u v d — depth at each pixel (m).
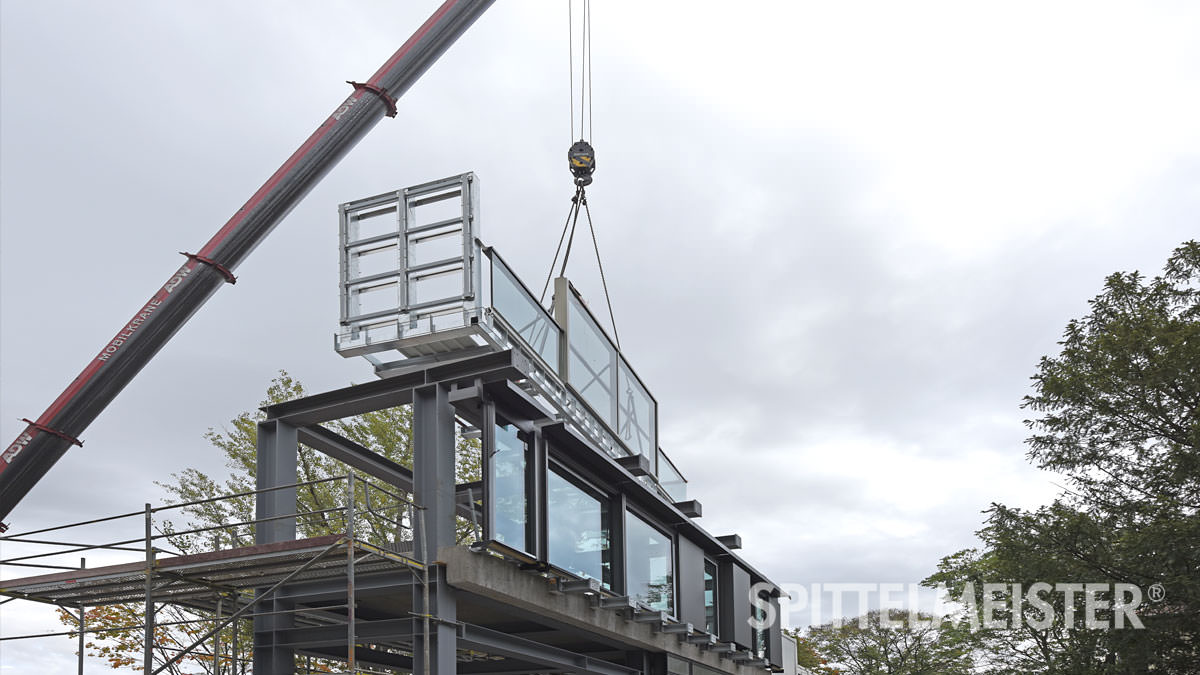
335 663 29.11
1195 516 27.41
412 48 27.31
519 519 18.09
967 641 49.16
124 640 30.22
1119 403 30.50
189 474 32.50
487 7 28.42
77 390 23.34
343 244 20.03
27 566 17.56
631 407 27.72
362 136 26.72
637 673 24.72
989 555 39.09
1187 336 28.44
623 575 22.06
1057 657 32.78
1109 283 32.88
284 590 18.88
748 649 31.06
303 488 31.86
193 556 16.39
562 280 23.12
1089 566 29.02
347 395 19.12
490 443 17.42
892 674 61.03
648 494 23.48
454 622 17.09
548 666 21.78
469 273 18.77
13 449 23.03
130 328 23.97
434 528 17.41
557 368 22.23
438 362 19.86
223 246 24.70
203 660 29.67
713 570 29.94
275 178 25.38
